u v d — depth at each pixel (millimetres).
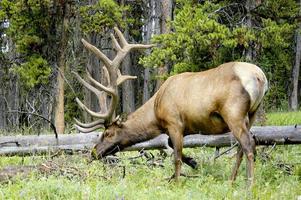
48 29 34750
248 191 12008
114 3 36938
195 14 26906
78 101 15258
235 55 28922
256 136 17531
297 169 15164
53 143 17969
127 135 15031
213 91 13258
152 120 14797
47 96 43719
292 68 56219
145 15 54781
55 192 11383
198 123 13773
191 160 15023
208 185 13023
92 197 11016
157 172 14477
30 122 42844
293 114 34375
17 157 17500
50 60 35562
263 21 27500
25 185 11977
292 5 28734
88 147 17594
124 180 12750
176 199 11344
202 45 26984
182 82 14031
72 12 35969
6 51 46531
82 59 48750
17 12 34125
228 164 15672
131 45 15289
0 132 29906
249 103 12906
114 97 14945
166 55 27734
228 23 29844
